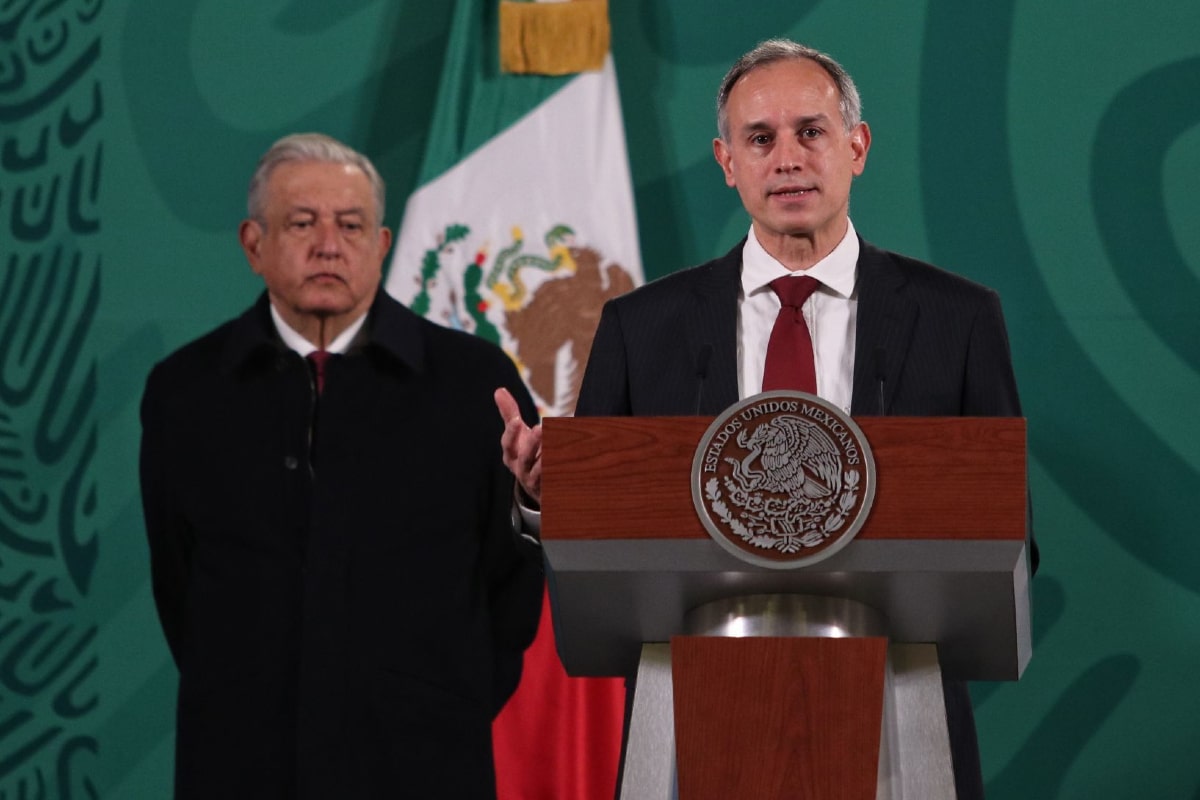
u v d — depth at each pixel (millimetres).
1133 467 14117
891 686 5902
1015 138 14703
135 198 15203
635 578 5734
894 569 5523
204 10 15453
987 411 7516
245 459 9875
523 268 14117
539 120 14500
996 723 13789
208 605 9609
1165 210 14461
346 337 10531
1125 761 13672
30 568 14562
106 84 15367
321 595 9438
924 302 7691
